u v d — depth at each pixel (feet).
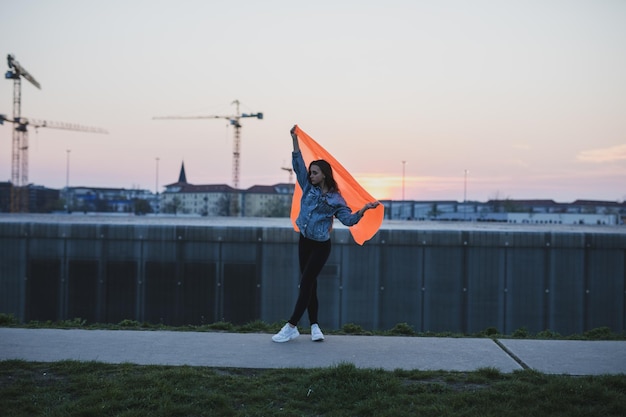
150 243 112.16
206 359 21.49
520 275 107.14
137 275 112.37
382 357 22.11
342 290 107.45
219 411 16.56
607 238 106.11
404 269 107.55
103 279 112.88
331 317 107.34
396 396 17.53
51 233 113.60
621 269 106.32
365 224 25.85
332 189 24.22
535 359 21.91
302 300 24.18
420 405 16.97
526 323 107.24
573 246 106.63
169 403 16.70
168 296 111.75
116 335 25.31
